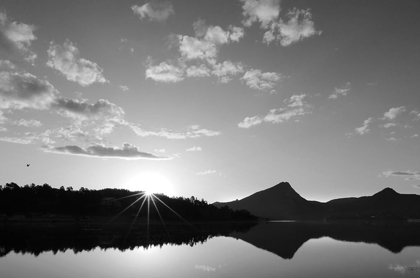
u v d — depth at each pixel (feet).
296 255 179.32
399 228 515.50
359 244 245.24
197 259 160.15
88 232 327.26
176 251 191.83
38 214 585.63
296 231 435.12
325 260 160.45
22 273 124.36
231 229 495.41
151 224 564.30
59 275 121.19
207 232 398.83
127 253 179.73
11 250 185.47
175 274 123.44
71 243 224.12
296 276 121.90
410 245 235.40
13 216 532.32
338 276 122.42
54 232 312.29
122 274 123.03
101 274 122.93
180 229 445.37
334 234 363.15
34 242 224.53
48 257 162.09
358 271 132.05
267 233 388.78
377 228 516.73
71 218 575.79
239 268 136.87
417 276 122.93
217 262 151.84
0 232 293.64
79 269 132.05
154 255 173.06
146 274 123.03
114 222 576.20
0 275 121.08
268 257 170.30
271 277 119.85
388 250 204.03
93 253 177.88
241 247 221.25
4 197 624.59
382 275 124.16
